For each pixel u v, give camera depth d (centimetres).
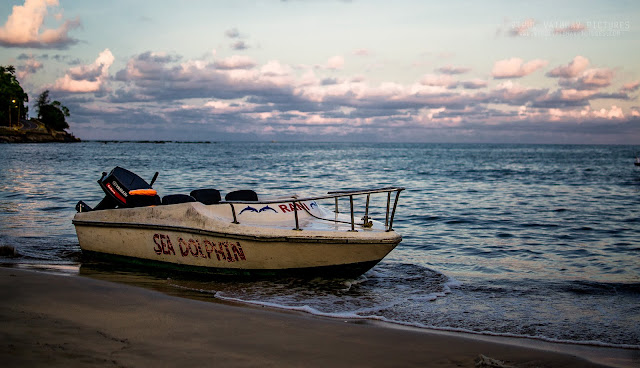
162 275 747
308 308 564
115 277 721
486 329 508
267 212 761
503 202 1752
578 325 523
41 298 534
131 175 836
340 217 788
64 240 968
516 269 795
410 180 2772
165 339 427
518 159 6712
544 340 481
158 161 4659
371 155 7938
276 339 441
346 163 4866
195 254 729
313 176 2919
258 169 3556
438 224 1253
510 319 540
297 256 684
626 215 1440
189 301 556
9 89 12594
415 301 605
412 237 1076
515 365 403
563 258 882
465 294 639
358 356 409
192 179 2550
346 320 529
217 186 2170
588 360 416
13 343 397
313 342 438
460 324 522
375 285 682
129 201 822
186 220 732
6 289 562
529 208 1584
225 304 582
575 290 661
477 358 406
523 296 632
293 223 745
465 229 1184
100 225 810
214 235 701
